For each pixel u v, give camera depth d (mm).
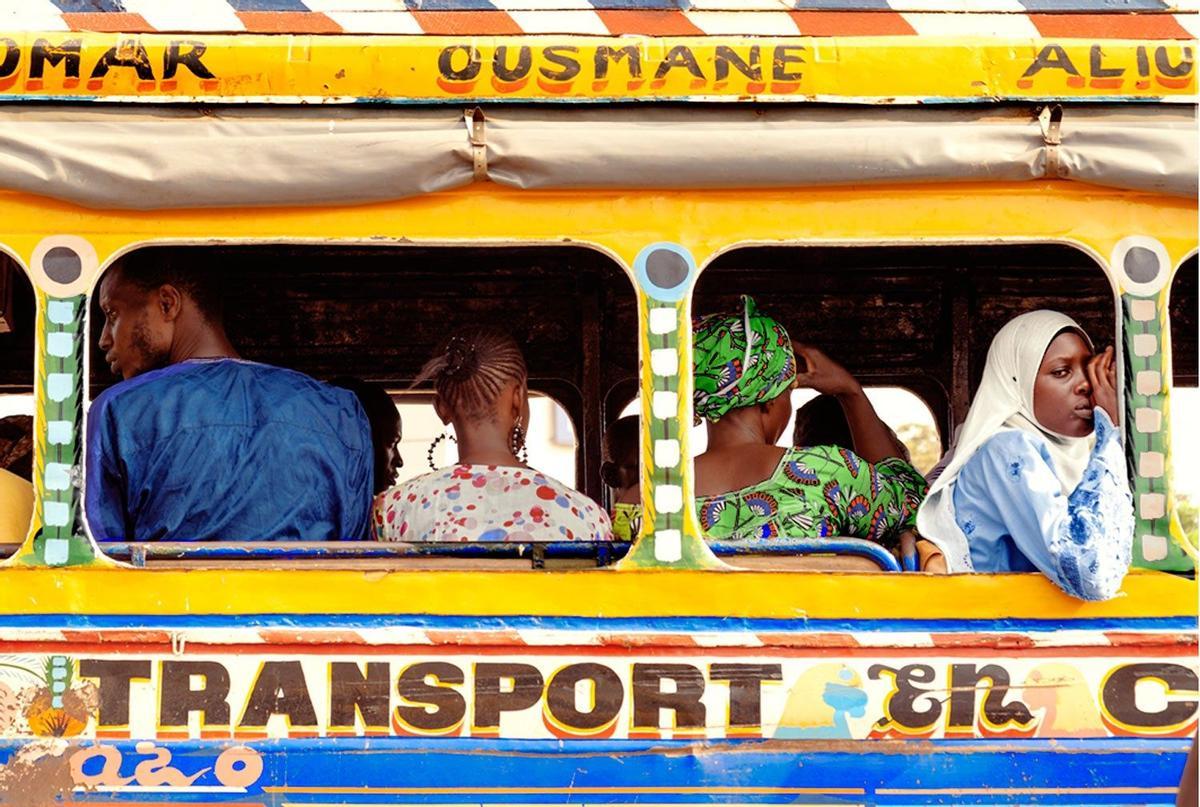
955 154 3725
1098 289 5617
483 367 4207
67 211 3746
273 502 4027
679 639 3711
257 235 3750
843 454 4129
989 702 3729
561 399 5691
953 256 5426
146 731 3674
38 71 3701
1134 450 3781
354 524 4148
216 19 3861
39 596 3697
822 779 3691
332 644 3697
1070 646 3746
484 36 3758
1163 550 3760
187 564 3758
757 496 4043
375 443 5195
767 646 3713
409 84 3723
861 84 3740
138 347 4281
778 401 4266
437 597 3713
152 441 4000
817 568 3791
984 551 3924
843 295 5617
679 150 3703
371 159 3676
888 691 3719
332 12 3861
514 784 3674
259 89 3711
